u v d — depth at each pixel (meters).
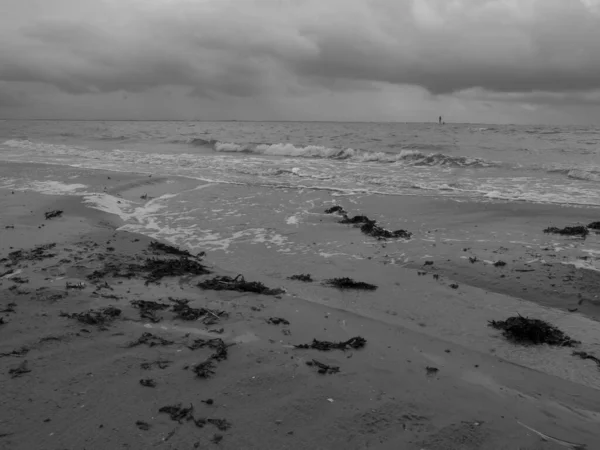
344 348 5.19
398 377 4.60
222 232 10.52
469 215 11.41
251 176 17.66
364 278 7.67
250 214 12.04
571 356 5.23
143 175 16.91
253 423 3.74
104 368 4.44
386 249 9.11
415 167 19.91
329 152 24.64
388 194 14.05
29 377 4.23
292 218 11.61
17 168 18.59
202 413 3.83
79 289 6.49
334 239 9.87
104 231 10.05
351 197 13.77
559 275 7.33
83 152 25.86
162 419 3.72
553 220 10.71
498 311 6.39
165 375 4.37
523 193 13.79
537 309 6.43
